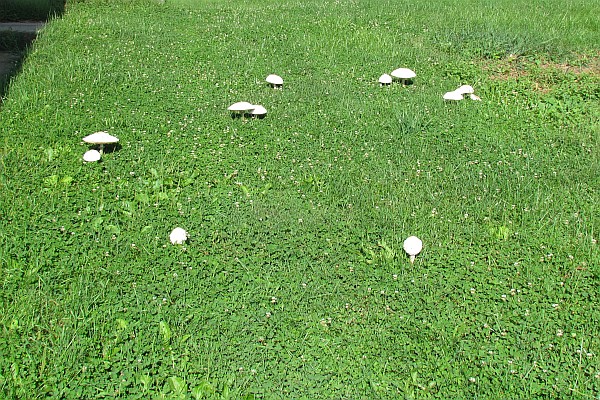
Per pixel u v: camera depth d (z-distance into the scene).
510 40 5.86
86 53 5.71
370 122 4.59
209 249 3.23
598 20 6.57
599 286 3.01
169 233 3.34
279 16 7.09
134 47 5.93
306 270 3.11
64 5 7.43
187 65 5.59
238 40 6.23
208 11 7.46
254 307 2.88
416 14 7.02
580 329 2.78
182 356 2.62
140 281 3.00
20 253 3.11
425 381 2.56
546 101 4.94
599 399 2.46
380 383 2.54
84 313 2.79
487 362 2.62
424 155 4.19
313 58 5.79
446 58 5.78
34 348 2.59
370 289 2.99
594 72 5.39
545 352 2.67
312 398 2.47
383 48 6.00
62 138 4.21
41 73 5.16
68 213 3.46
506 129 4.55
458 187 3.81
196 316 2.81
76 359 2.56
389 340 2.73
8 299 2.83
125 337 2.68
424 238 3.33
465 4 7.48
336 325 2.80
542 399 2.47
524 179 3.90
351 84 5.27
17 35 6.27
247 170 3.97
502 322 2.81
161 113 4.65
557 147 4.33
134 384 2.49
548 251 3.25
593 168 4.02
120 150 4.12
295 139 4.34
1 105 4.66
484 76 5.36
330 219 3.50
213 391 2.47
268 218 3.47
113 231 3.33
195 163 4.02
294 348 2.68
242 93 5.05
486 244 3.31
